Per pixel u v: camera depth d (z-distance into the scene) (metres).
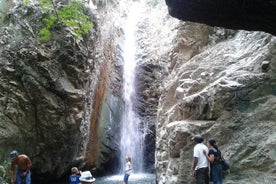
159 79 23.81
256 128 10.75
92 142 20.42
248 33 14.37
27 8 17.44
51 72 16.81
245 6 5.94
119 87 24.05
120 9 28.55
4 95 15.81
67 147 17.77
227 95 11.67
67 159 18.23
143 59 24.91
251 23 6.30
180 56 17.16
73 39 17.48
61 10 13.99
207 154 8.56
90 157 20.31
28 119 16.38
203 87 13.55
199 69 14.36
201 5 6.18
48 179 18.05
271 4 5.71
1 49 16.38
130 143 23.55
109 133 22.03
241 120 11.16
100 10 23.73
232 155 10.52
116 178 20.44
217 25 6.59
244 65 12.82
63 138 17.31
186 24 17.42
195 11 6.34
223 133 11.17
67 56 17.34
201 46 17.02
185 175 11.16
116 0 28.41
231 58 13.92
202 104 12.29
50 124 16.75
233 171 10.29
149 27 27.50
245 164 10.20
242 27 6.50
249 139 10.60
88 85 19.00
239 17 6.23
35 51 16.69
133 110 24.19
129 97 24.41
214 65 14.08
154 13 28.97
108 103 22.34
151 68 24.41
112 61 23.69
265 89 11.44
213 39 16.86
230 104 11.61
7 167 14.48
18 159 9.23
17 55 16.41
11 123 15.75
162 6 29.02
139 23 27.80
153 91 23.94
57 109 16.83
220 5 6.07
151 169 23.55
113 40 24.33
